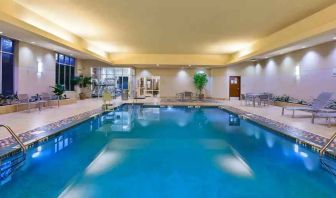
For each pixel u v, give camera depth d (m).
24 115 9.05
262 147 5.84
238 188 3.59
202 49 14.25
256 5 6.59
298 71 12.58
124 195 3.35
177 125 8.64
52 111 10.35
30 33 7.38
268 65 15.87
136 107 14.02
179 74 20.72
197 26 8.84
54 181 3.83
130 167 4.45
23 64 10.96
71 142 6.28
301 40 7.81
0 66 9.91
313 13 7.25
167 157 5.05
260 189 3.57
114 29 9.43
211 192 3.46
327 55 10.46
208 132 7.49
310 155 5.25
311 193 3.45
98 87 18.94
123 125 8.61
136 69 20.62
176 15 7.52
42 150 5.55
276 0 6.22
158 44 12.67
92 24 8.71
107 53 16.25
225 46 13.09
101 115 10.17
